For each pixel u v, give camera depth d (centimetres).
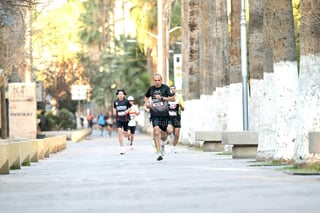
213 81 4872
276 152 2730
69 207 1490
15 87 5319
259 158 2912
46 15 5716
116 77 11625
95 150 4859
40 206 1530
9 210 1485
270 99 2872
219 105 4553
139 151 4381
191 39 5244
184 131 5406
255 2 3156
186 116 5391
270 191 1638
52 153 4381
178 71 6512
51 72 10625
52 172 2625
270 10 2711
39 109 8400
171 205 1448
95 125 15438
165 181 2025
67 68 12069
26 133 5322
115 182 2055
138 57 10944
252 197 1526
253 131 3228
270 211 1290
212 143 4219
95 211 1405
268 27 2741
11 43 4088
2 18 3625
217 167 2616
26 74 5644
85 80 12744
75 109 11900
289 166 2511
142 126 12238
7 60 4069
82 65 12656
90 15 12812
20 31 4138
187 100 5269
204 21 4881
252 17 3177
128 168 2680
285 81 2689
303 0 2362
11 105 5316
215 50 4547
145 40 9075
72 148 5341
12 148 2866
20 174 2572
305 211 1280
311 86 2352
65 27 10638
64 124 8856
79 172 2553
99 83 12975
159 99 3067
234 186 1798
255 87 3192
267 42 2836
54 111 9806
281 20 2684
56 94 11262
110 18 12738
